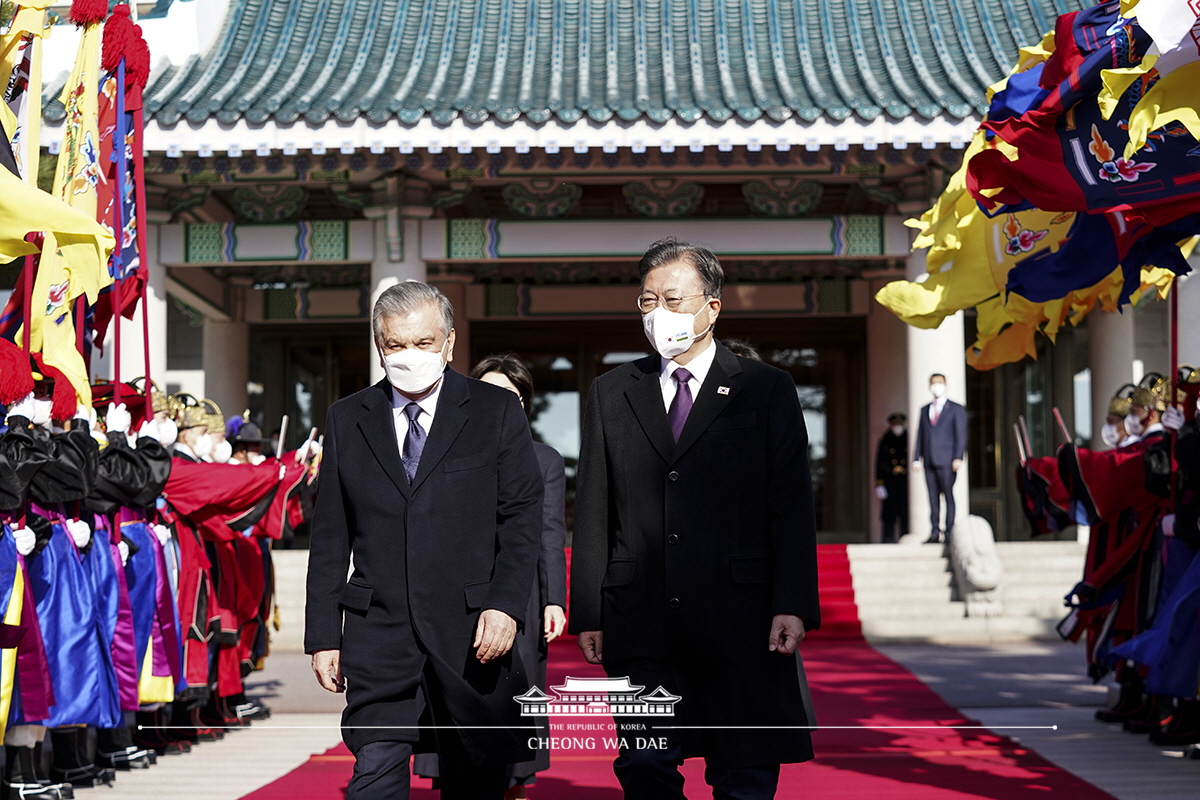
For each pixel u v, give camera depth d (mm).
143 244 6301
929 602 12266
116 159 6281
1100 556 7137
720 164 12133
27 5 5664
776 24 13594
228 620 6961
